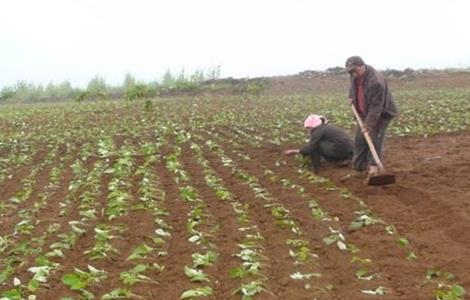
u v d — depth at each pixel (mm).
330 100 29391
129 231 8969
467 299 6266
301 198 10445
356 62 11188
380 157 11672
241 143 16484
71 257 7992
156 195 10852
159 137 17562
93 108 29281
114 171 12781
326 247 8031
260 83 39219
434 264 7324
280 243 8227
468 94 28625
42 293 6691
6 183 12992
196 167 13516
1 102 43469
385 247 7930
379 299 6344
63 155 16094
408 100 27016
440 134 16734
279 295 6535
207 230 8875
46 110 29656
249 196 10758
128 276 6930
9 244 8523
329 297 6426
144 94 33719
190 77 41531
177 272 7316
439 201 9609
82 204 10430
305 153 12625
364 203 9922
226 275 7219
